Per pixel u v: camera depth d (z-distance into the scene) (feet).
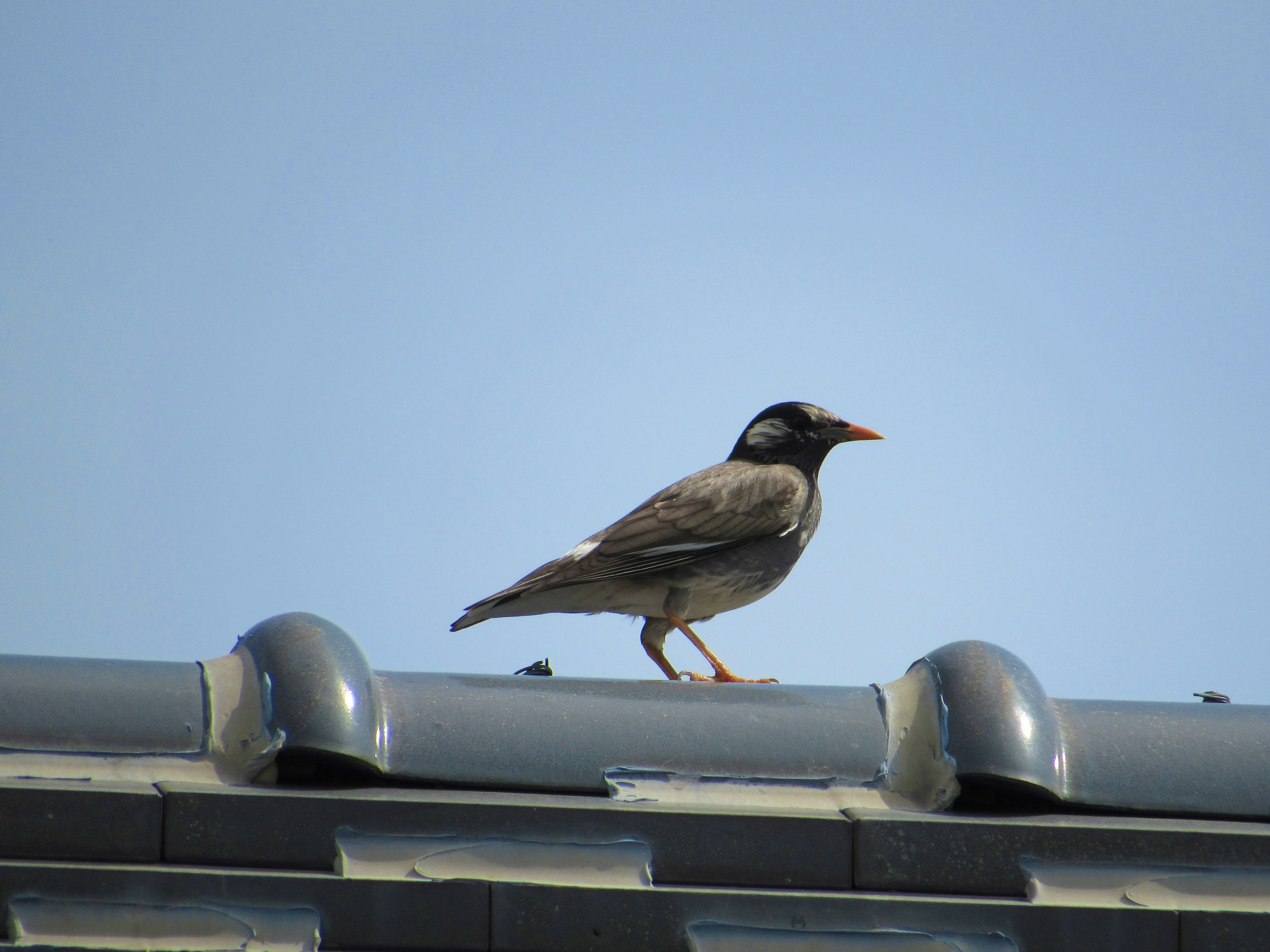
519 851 22.13
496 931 21.13
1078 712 26.61
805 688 27.02
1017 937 22.02
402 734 24.11
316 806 21.91
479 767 23.89
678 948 21.40
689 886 22.30
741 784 24.44
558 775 24.09
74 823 21.15
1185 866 23.20
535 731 24.68
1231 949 22.15
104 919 20.18
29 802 21.12
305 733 22.93
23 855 20.88
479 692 25.50
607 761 24.38
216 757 23.48
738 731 25.29
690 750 24.75
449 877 21.53
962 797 24.62
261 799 21.80
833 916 21.94
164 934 20.22
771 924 21.76
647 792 23.97
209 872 20.84
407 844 21.88
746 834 22.80
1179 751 25.58
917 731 25.67
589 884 21.89
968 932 21.98
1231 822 24.54
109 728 23.47
